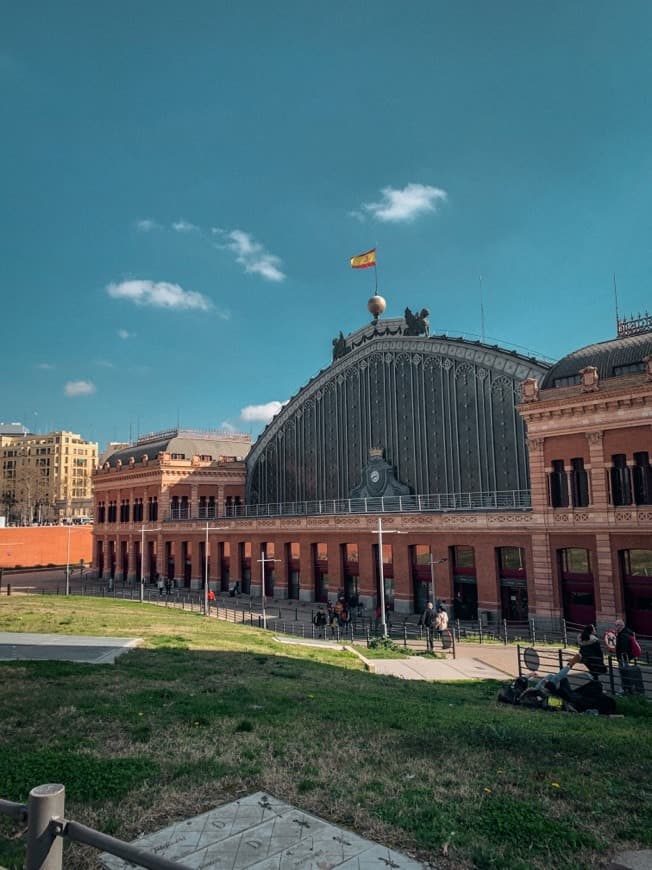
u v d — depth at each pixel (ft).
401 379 209.87
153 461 274.77
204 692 53.47
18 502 568.82
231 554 233.35
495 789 30.27
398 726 42.96
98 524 316.81
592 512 131.95
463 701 60.59
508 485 176.35
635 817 27.37
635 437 127.13
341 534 191.21
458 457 189.57
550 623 137.08
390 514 176.24
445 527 162.61
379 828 25.36
